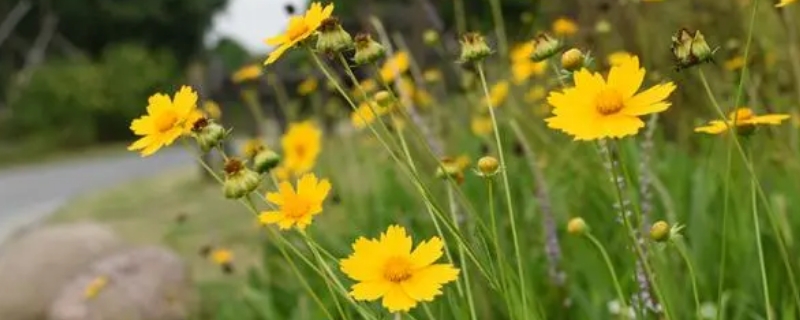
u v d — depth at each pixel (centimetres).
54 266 461
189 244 522
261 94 394
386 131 123
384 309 140
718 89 240
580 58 115
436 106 288
